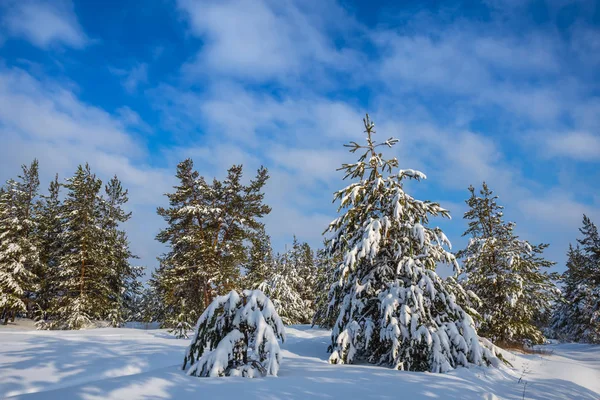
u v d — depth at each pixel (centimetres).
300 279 4316
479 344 1041
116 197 3500
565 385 915
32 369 833
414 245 1234
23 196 3033
